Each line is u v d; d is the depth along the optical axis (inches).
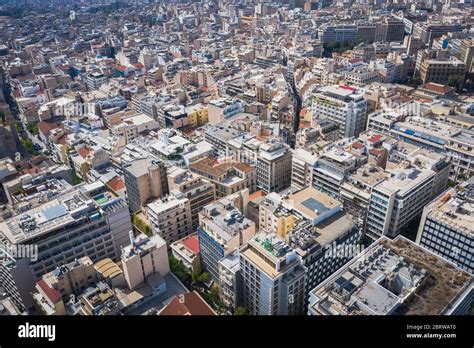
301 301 7431.1
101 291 7273.6
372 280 6254.9
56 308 7145.7
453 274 6461.6
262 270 6909.5
